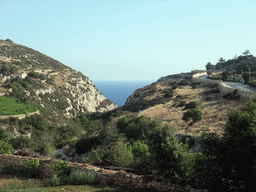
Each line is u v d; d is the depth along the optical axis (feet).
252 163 31.37
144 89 368.48
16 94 400.88
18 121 276.82
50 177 52.60
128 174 45.24
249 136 31.65
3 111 292.40
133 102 312.50
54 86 552.41
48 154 124.77
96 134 157.69
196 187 37.60
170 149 40.68
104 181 46.37
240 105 125.59
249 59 518.78
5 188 41.47
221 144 34.88
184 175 40.27
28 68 627.46
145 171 50.65
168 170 41.16
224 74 365.20
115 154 63.10
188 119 115.03
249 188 32.40
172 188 39.42
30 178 52.11
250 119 34.01
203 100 177.88
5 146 74.74
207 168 35.17
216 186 35.19
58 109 484.33
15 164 58.18
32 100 422.41
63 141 183.52
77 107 564.30
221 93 184.44
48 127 304.30
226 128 37.01
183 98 210.38
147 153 53.72
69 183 46.68
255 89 187.52
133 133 109.40
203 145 37.17
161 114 161.38
